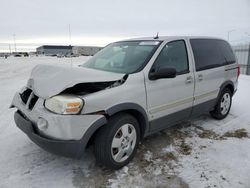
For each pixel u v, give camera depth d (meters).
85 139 2.40
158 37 3.67
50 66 2.91
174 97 3.34
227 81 4.48
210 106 4.21
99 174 2.76
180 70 3.46
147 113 3.01
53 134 2.36
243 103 5.99
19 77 12.33
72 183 2.59
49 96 2.44
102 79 2.58
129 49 3.55
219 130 4.12
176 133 3.96
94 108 2.44
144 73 2.95
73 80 2.45
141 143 3.55
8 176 2.69
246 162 3.01
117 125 2.69
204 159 3.09
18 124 2.84
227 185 2.54
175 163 3.00
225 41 4.70
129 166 2.92
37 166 2.90
